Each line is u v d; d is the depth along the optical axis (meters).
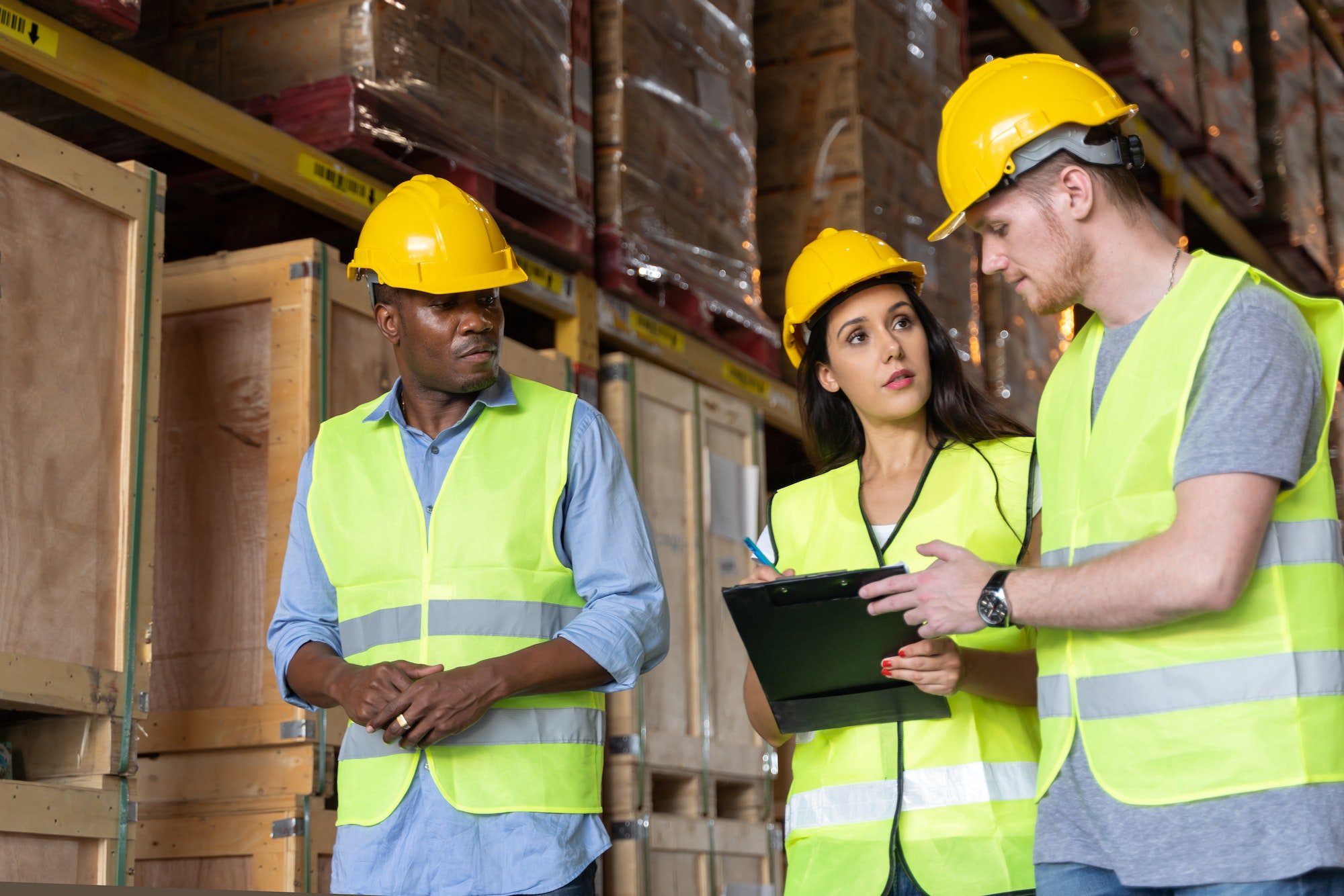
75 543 2.66
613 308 4.28
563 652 2.17
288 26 3.52
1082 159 1.84
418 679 2.12
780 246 5.28
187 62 3.59
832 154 5.22
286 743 3.07
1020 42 6.90
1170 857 1.67
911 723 2.30
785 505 2.57
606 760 3.87
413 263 2.32
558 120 4.04
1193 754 1.68
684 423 4.39
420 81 3.53
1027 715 2.35
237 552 3.20
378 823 2.21
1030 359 6.11
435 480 2.34
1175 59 7.04
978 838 2.21
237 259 3.31
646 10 4.42
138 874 3.13
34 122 3.59
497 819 2.18
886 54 5.49
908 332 2.49
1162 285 1.83
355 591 2.34
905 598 1.90
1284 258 8.79
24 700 2.48
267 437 3.22
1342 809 1.63
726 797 4.41
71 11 2.87
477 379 2.33
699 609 4.24
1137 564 1.68
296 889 2.98
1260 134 8.63
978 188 1.89
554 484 2.31
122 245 2.86
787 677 2.18
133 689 2.72
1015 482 2.37
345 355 3.34
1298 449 1.66
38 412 2.62
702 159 4.63
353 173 3.55
